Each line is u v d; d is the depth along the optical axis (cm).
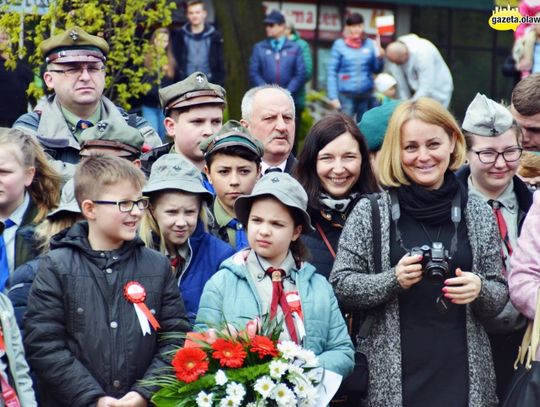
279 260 797
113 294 759
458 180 838
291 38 1800
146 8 1348
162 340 767
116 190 763
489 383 814
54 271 755
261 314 781
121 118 1017
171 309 773
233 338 747
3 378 737
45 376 744
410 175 827
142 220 829
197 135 965
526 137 952
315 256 859
